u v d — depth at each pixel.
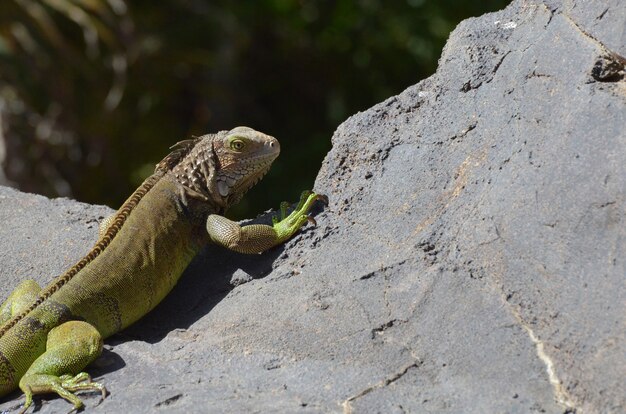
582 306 8.84
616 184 9.22
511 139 10.51
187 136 25.48
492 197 10.17
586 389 8.34
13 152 21.84
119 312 10.73
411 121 11.75
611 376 8.30
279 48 25.78
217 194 11.73
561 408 8.30
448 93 11.62
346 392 8.89
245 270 11.17
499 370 8.80
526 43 11.21
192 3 24.14
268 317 10.14
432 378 8.96
